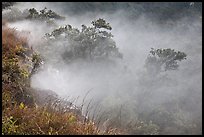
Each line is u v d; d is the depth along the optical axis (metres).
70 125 5.12
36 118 5.05
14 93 6.54
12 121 4.91
